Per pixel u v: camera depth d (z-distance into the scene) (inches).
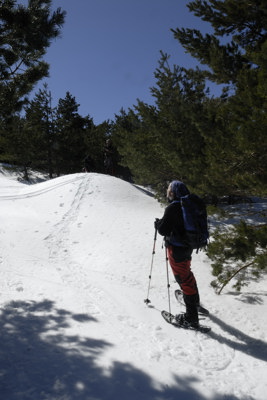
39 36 228.7
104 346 134.4
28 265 238.5
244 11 304.2
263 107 165.5
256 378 121.6
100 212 389.1
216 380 119.0
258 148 170.1
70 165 903.7
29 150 810.8
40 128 831.7
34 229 331.3
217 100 404.8
